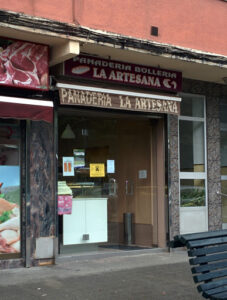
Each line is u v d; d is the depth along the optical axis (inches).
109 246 325.4
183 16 312.2
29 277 249.6
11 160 275.9
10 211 273.3
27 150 277.3
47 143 286.5
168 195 334.3
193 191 354.0
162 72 323.0
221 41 332.2
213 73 339.0
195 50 305.4
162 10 301.7
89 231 315.0
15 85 254.4
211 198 363.3
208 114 367.2
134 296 213.6
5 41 251.9
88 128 319.3
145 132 349.1
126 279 246.8
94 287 229.5
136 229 339.6
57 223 288.0
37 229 278.8
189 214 349.1
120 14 282.5
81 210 312.0
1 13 228.7
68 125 307.0
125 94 293.1
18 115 241.6
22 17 234.8
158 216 342.3
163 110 309.9
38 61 262.8
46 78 265.7
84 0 267.3
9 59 252.8
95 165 322.3
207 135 365.4
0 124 273.6
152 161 347.9
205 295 155.1
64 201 300.5
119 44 271.1
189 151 355.3
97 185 322.7
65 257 291.9
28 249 273.9
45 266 278.4
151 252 329.7
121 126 338.6
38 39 254.8
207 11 325.4
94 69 292.2
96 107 308.3
